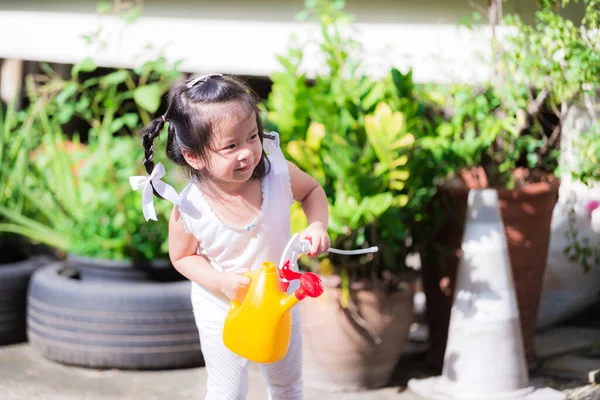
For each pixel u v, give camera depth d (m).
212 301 3.43
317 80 4.77
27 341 5.56
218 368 3.52
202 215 3.34
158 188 3.32
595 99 4.95
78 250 5.33
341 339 4.52
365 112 4.65
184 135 3.18
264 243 3.38
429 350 4.95
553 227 5.36
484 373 4.41
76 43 6.37
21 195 5.90
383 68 5.34
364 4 5.39
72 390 4.74
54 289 5.09
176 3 6.00
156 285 5.06
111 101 5.48
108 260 5.19
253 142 3.16
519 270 4.74
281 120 4.65
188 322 4.98
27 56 6.59
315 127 4.48
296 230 4.55
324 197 3.51
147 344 4.95
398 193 4.66
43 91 6.02
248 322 3.16
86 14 6.31
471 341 4.43
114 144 5.49
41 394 4.68
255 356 3.17
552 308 5.38
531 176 4.82
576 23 4.90
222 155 3.13
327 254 4.58
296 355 3.54
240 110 3.11
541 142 4.82
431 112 5.38
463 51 5.09
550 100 4.80
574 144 4.61
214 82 3.18
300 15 4.96
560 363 4.89
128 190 5.27
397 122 4.36
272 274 3.18
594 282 5.42
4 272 5.45
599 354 5.01
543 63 4.63
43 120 5.91
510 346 4.43
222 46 5.88
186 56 5.99
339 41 4.82
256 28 5.78
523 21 4.91
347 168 4.45
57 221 5.79
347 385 4.61
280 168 3.41
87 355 5.00
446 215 4.72
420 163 4.69
